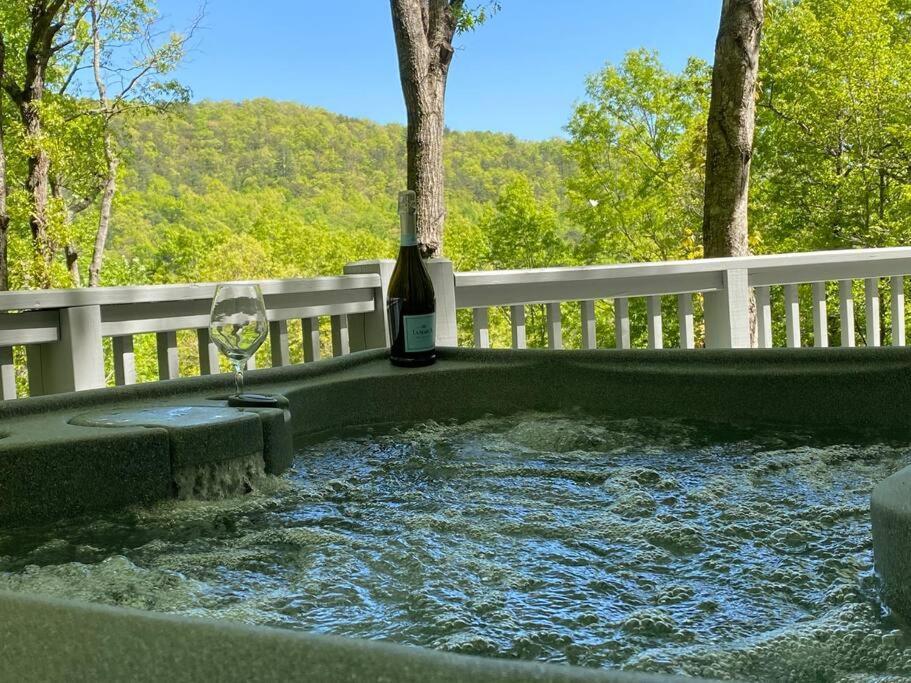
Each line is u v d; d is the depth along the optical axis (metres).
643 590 0.96
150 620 0.39
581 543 1.13
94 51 14.41
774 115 15.25
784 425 1.82
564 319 20.81
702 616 0.88
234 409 1.52
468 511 1.29
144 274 18.89
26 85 12.27
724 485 1.39
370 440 1.83
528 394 2.08
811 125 14.45
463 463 1.59
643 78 19.34
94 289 2.16
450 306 2.70
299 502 1.36
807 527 1.17
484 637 0.82
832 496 1.32
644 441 1.73
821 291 3.37
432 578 1.00
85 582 1.01
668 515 1.23
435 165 6.94
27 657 0.38
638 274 3.02
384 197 49.69
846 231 14.70
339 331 2.79
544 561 1.06
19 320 2.08
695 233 17.27
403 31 6.74
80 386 2.14
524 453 1.68
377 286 2.86
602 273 2.95
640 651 0.80
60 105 14.05
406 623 0.87
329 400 1.93
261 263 29.55
